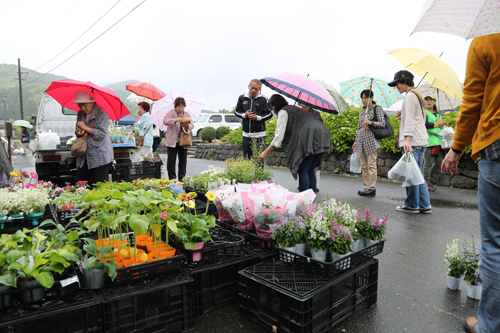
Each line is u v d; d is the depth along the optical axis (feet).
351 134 32.45
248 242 10.24
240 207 10.17
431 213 18.42
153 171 24.88
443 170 7.14
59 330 6.54
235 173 17.01
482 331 6.05
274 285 7.47
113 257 7.30
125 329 7.05
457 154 6.73
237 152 49.16
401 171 17.40
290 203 9.89
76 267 8.38
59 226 7.75
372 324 8.07
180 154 25.00
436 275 10.83
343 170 34.04
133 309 7.12
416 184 17.43
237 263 9.09
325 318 7.58
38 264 6.34
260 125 22.44
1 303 6.22
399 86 18.06
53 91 15.52
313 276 7.95
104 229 9.22
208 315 8.48
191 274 8.05
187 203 8.87
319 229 8.24
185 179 16.61
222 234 10.05
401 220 16.98
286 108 16.02
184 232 8.43
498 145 5.60
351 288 8.32
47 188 13.82
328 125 34.40
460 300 9.25
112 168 25.09
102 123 15.55
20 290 6.30
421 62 15.78
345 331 7.77
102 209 8.43
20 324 6.19
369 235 9.15
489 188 5.82
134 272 7.34
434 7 5.54
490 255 5.90
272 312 7.64
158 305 7.41
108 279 7.53
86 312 6.72
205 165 44.45
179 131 24.22
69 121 31.60
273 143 15.94
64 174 26.32
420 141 17.47
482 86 5.93
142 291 7.07
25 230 6.98
